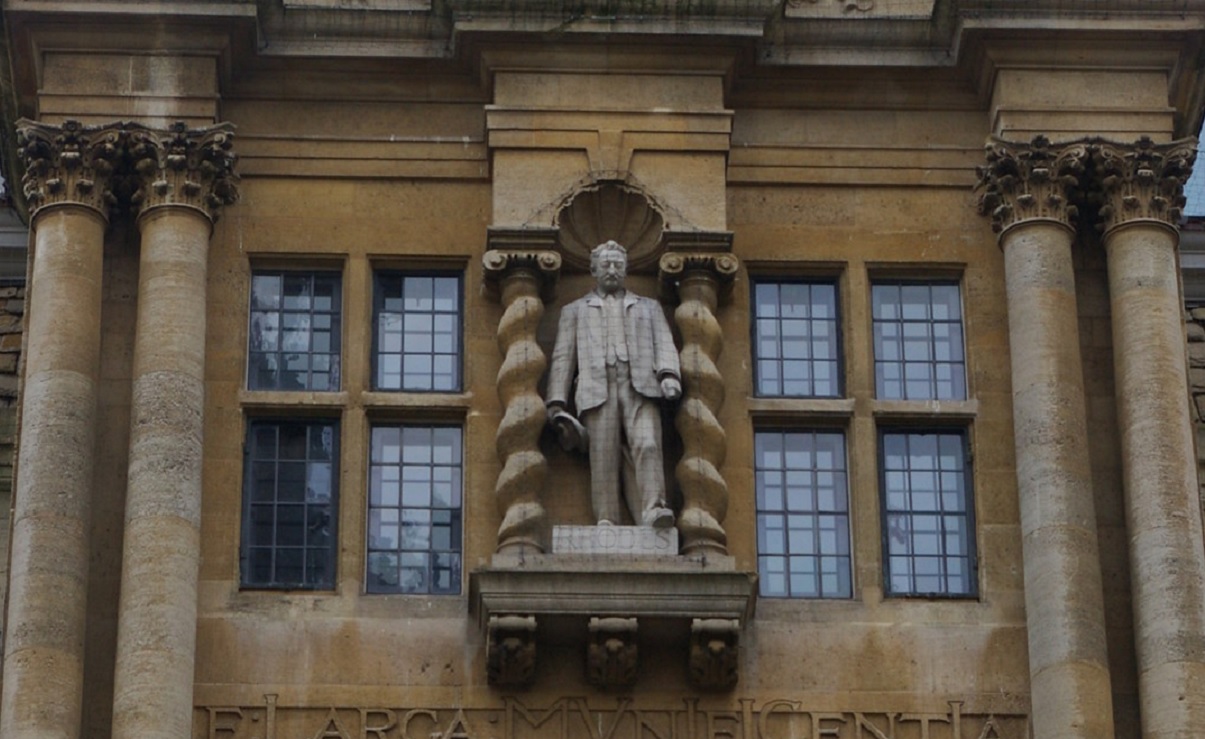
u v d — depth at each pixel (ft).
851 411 110.63
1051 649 105.60
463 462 109.70
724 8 113.29
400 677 106.01
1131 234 111.65
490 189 113.50
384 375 111.34
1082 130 113.19
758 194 113.91
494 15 113.29
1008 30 113.60
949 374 112.06
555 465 108.78
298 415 110.11
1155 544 106.93
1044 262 111.14
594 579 104.83
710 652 104.99
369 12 114.01
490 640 104.94
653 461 107.55
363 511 108.58
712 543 106.52
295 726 105.29
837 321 112.78
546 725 105.60
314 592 107.34
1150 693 105.40
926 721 106.11
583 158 112.68
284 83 114.42
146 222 110.32
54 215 110.11
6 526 119.34
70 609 104.73
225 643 106.11
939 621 107.55
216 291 111.45
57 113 111.75
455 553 108.68
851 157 114.42
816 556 109.19
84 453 106.93
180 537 105.50
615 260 110.22
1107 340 111.75
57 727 103.09
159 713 103.04
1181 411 109.19
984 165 113.39
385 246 112.47
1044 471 107.86
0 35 114.01
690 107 113.39
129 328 110.32
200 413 107.96
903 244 113.29
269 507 108.99
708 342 109.60
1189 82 115.44
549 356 110.63
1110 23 113.70
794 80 115.03
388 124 114.21
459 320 112.27
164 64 112.57
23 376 109.09
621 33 113.39
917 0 115.44
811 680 106.52
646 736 105.60
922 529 109.70
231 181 111.55
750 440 110.22
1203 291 125.90
